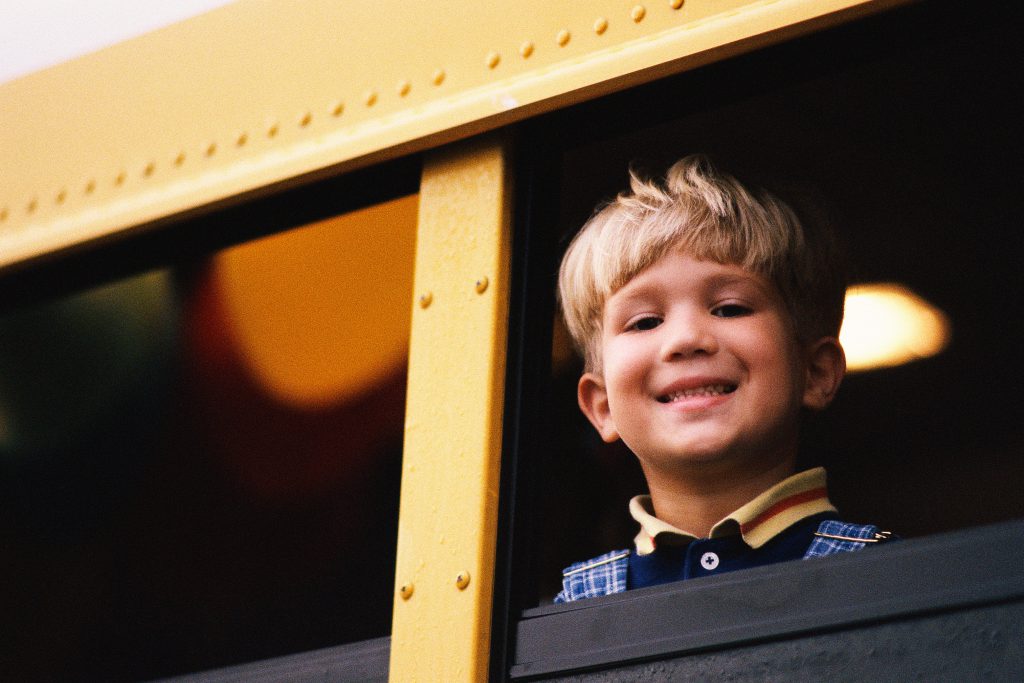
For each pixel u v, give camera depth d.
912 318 2.92
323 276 3.57
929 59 2.84
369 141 3.16
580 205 3.06
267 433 3.84
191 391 3.92
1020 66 2.81
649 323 2.93
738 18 2.75
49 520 4.10
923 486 2.88
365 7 3.33
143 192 3.55
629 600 2.58
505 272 2.96
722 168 3.00
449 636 2.70
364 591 3.68
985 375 2.87
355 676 2.86
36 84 3.90
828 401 2.91
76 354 4.04
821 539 2.74
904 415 2.92
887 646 2.30
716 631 2.45
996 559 2.27
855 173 2.94
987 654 2.22
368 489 3.69
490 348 2.89
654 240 2.92
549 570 2.99
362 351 3.60
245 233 3.71
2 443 4.12
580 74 2.89
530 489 2.85
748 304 2.88
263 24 3.51
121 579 4.02
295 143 3.32
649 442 2.89
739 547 2.77
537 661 2.63
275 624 3.80
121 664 3.94
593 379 3.04
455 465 2.84
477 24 3.11
